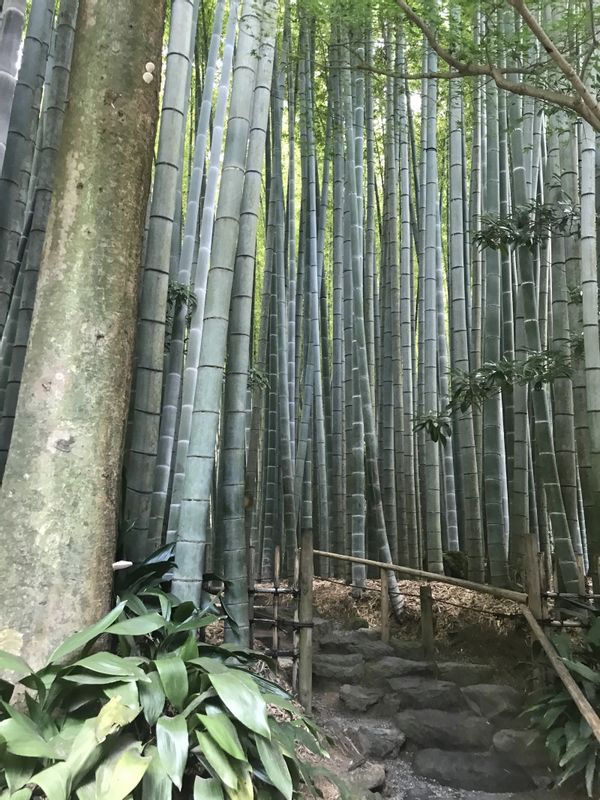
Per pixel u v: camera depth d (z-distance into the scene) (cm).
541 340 500
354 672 377
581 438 436
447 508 575
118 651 202
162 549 262
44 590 187
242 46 308
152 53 226
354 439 534
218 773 155
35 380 198
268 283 600
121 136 214
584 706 218
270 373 633
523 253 443
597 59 282
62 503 192
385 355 593
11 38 266
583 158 375
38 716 164
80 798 143
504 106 539
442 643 412
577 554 434
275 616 328
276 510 610
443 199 850
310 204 628
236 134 293
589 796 240
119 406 209
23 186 345
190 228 470
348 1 339
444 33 291
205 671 187
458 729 315
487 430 469
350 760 291
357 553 518
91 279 205
